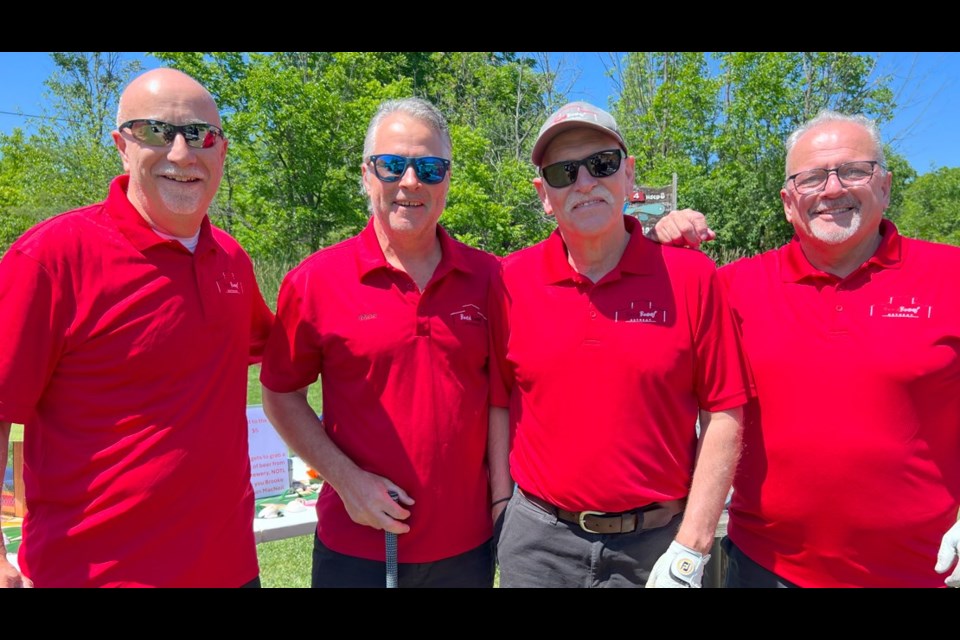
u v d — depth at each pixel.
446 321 2.14
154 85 1.85
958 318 1.97
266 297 12.25
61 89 21.92
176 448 1.84
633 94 23.97
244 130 17.47
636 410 1.96
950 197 33.44
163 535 1.83
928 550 1.98
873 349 1.96
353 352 2.11
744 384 2.02
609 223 1.98
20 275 1.71
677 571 1.88
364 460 2.11
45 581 1.78
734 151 20.52
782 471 2.05
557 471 2.01
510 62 25.95
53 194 19.30
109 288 1.79
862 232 2.01
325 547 2.21
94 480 1.78
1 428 1.73
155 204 1.87
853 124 2.06
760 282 2.18
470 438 2.17
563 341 2.00
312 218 17.97
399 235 2.13
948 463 2.01
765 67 19.45
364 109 18.11
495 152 22.48
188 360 1.88
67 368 1.79
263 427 3.19
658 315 1.97
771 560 2.12
